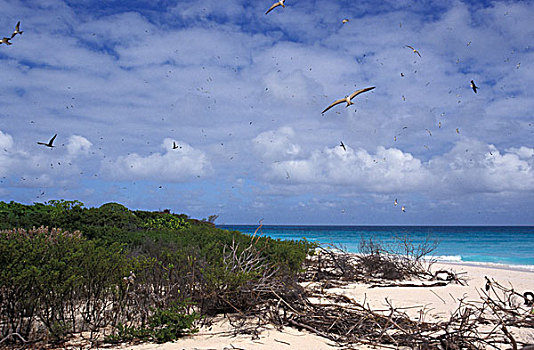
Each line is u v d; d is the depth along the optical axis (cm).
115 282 555
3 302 489
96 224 1128
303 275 1036
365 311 594
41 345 480
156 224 1409
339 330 542
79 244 560
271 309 621
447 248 3278
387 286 973
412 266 1184
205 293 621
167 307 568
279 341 502
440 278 1098
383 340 514
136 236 989
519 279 1150
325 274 1078
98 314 549
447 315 673
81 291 555
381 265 1128
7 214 1063
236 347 473
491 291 923
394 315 621
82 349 470
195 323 579
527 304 747
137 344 487
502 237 5394
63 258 519
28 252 497
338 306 596
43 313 534
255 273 640
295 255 888
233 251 742
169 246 877
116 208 1284
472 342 500
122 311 564
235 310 632
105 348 473
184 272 654
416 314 678
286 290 630
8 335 477
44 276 478
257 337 513
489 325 604
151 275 623
